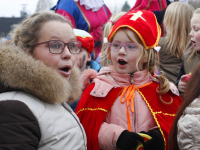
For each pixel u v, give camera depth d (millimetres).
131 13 2154
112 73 2174
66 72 1523
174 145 1744
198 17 2404
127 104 2043
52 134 1313
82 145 1499
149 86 2133
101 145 1917
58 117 1391
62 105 1564
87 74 2289
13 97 1296
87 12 3529
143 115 2029
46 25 1444
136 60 2061
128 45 2043
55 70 1415
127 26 2029
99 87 2105
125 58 2053
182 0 4207
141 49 2043
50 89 1352
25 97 1318
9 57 1292
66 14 3420
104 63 2607
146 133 1926
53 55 1434
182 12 3105
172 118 2074
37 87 1323
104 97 2072
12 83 1283
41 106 1350
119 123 2008
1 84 1334
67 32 1484
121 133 1871
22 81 1287
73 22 3455
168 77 3131
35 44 1431
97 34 3537
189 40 3049
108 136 1892
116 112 2037
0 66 1280
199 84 1695
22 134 1191
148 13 2199
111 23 2898
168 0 4242
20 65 1286
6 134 1162
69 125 1431
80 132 1514
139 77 2129
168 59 3131
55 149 1312
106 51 2260
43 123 1297
